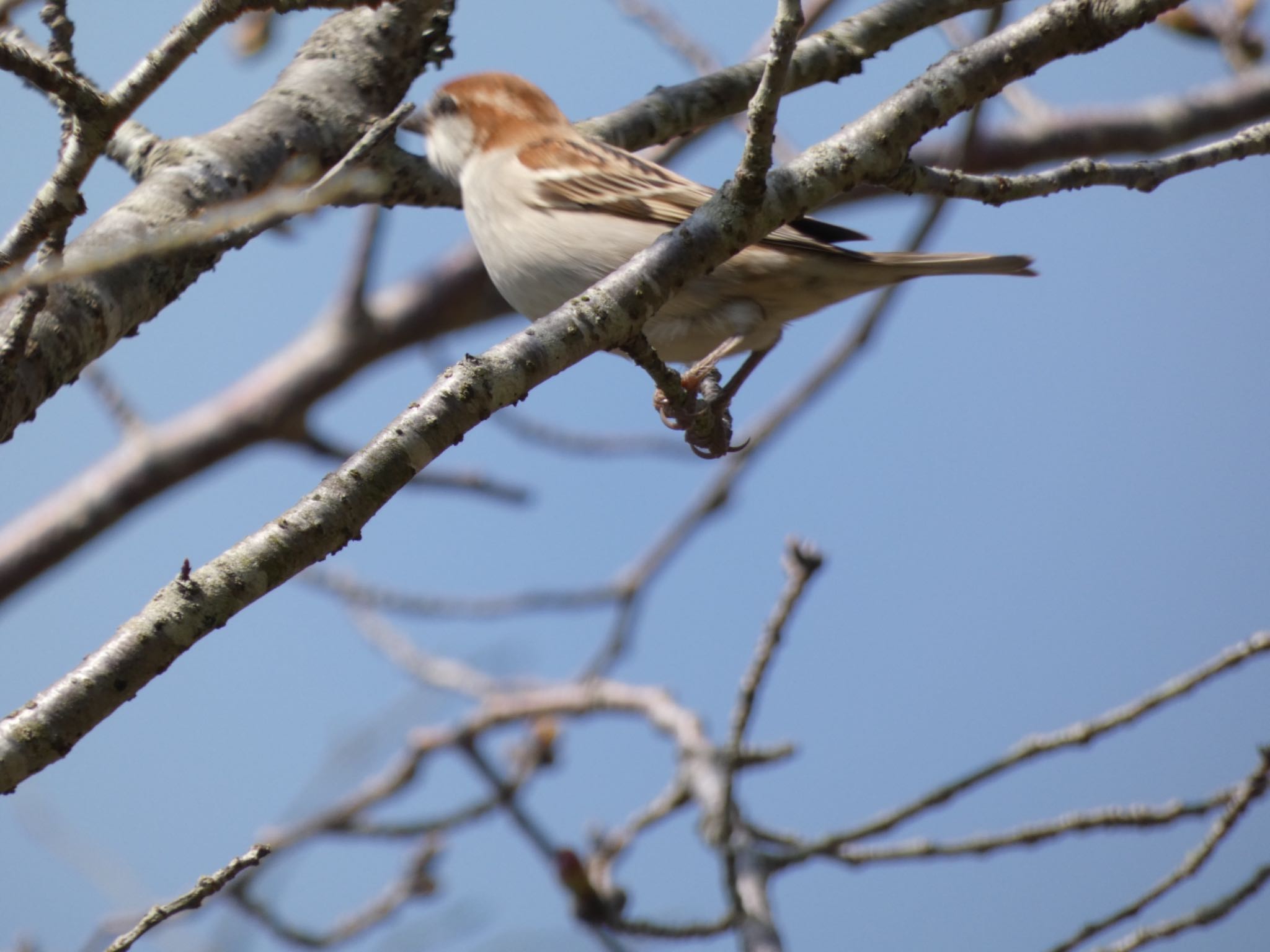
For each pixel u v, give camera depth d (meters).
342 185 5.02
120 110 5.10
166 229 7.08
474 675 13.23
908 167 6.55
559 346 5.87
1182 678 9.12
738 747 8.77
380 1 5.21
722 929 10.17
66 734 5.12
